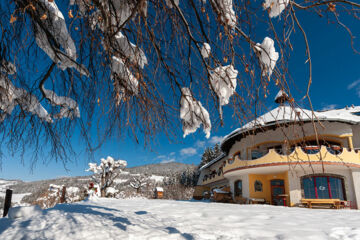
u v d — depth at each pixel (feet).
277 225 16.33
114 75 10.46
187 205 29.40
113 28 8.42
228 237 13.67
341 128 51.57
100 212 21.89
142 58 9.85
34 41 9.16
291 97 7.77
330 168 47.62
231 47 8.17
